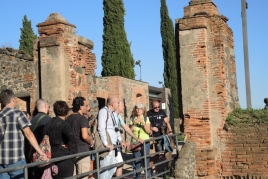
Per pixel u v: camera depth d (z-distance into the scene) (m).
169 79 39.09
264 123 10.50
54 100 10.70
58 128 6.53
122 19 33.09
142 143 8.55
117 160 8.18
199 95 10.66
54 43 10.79
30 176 6.92
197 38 10.73
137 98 28.67
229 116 10.81
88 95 12.10
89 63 12.26
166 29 39.59
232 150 10.43
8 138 6.02
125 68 32.66
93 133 8.65
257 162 10.16
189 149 10.04
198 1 10.94
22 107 13.85
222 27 10.83
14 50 13.85
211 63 10.73
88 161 7.41
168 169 10.03
